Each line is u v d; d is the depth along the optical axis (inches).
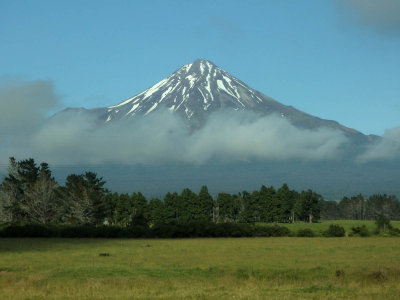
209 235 3341.5
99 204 4254.4
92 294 1082.7
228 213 6314.0
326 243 2765.7
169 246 2576.3
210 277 1438.2
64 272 1524.4
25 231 3319.4
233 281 1307.8
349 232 3604.8
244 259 1923.0
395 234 3435.0
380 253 2177.7
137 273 1515.7
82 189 4264.3
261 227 3435.0
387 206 7721.5
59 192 4414.4
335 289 1161.4
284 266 1711.4
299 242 2856.8
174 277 1434.5
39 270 1590.8
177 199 6186.0
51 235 3309.5
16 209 4394.7
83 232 3297.2
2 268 1635.1
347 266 1700.3
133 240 3078.2
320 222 6530.5
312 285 1224.8
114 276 1446.9
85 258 1964.8
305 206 6422.2
